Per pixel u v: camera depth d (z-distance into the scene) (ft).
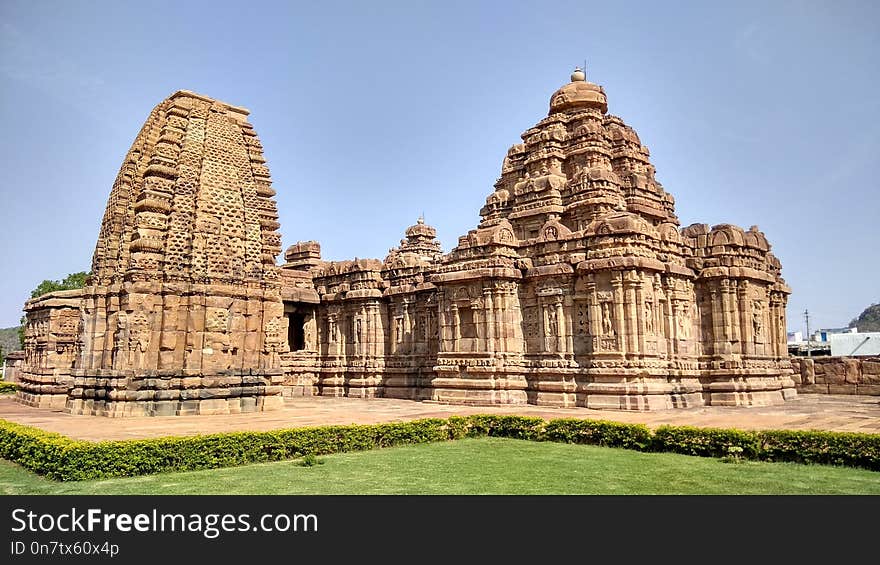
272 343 96.63
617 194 113.19
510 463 51.55
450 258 110.42
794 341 334.03
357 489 41.57
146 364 84.48
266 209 101.50
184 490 40.81
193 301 88.53
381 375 136.77
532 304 105.19
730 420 72.02
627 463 51.34
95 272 92.48
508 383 100.94
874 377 119.75
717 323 108.58
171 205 90.27
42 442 47.16
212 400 87.66
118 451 45.50
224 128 98.63
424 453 57.06
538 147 125.80
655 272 97.55
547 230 105.91
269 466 50.24
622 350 92.17
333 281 148.25
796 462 50.80
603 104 129.08
